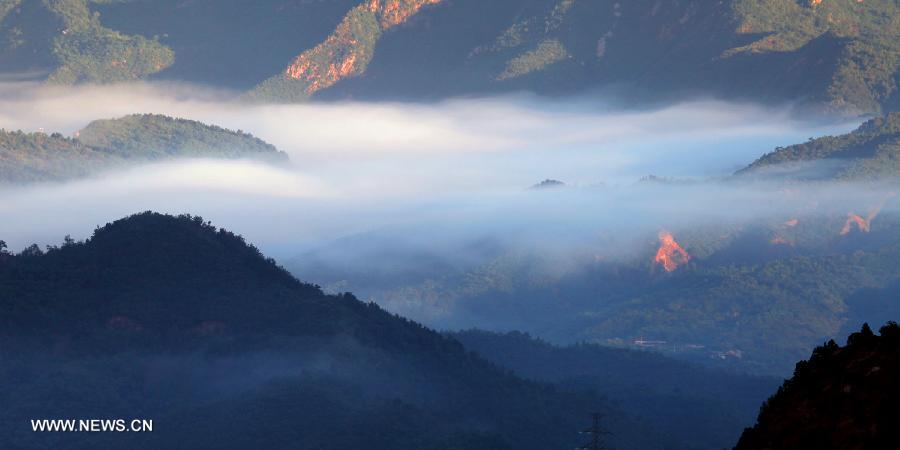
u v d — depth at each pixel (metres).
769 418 76.38
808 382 76.25
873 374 71.62
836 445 69.44
